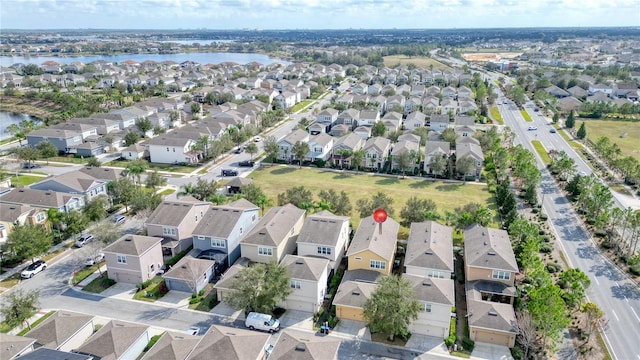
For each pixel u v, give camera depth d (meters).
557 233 77.75
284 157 121.38
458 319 55.19
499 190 89.81
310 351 42.97
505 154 107.25
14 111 188.88
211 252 66.38
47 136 126.00
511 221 76.38
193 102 181.88
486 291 56.91
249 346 44.09
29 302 51.53
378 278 55.97
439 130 146.38
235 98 195.50
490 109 184.00
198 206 74.75
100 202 80.06
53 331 47.34
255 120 157.38
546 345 50.34
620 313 56.28
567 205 89.81
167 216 70.81
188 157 116.62
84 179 90.00
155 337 50.06
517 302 57.03
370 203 79.50
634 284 62.62
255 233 64.56
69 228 73.19
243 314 56.25
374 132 136.00
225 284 57.53
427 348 50.50
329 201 80.25
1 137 146.88
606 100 187.00
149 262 63.56
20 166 113.75
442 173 108.31
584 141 136.00
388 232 67.31
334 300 54.81
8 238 66.31
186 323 54.25
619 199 92.31
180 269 60.53
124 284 62.78
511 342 50.22
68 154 125.88
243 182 96.75
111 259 62.44
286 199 81.12
